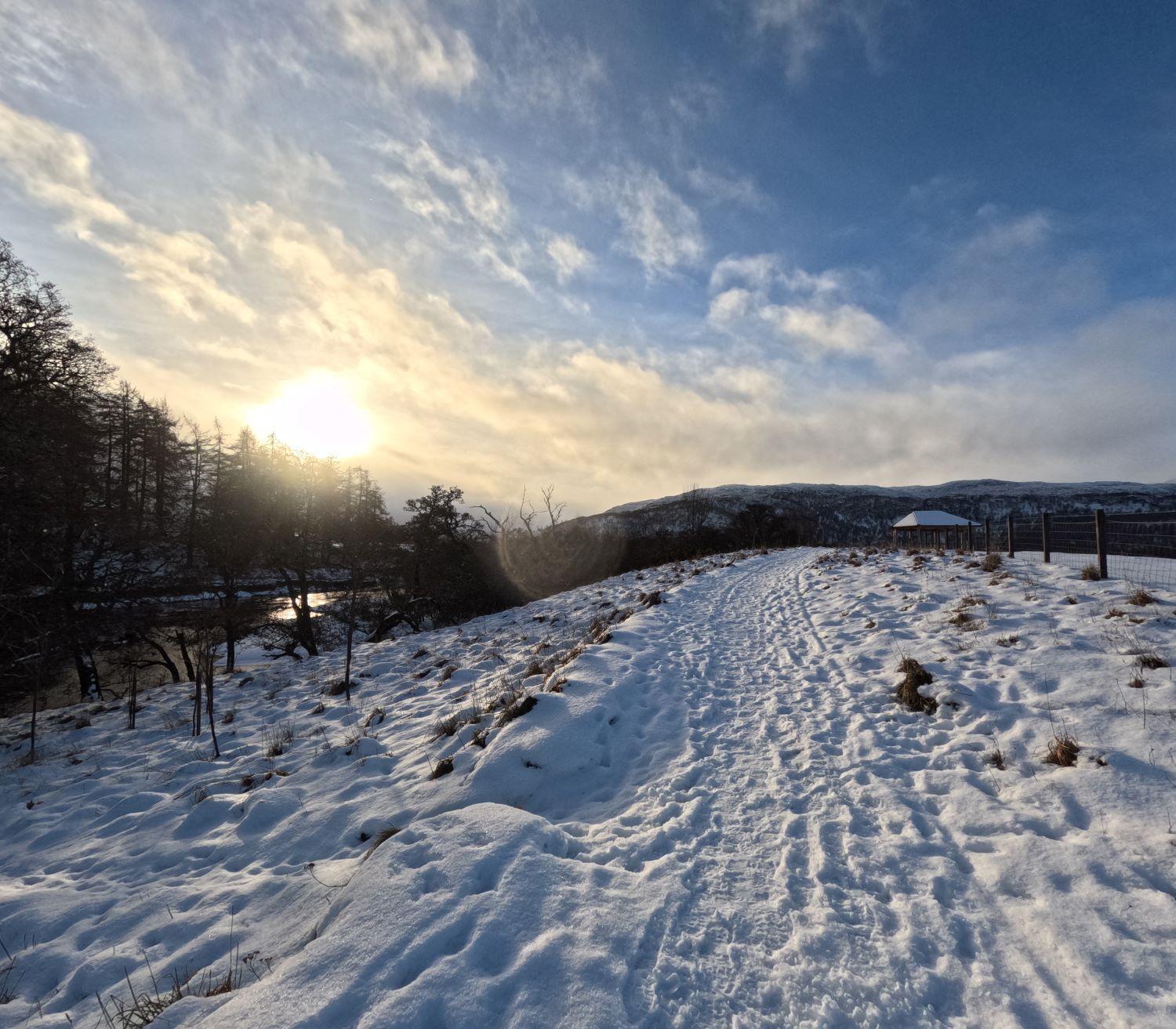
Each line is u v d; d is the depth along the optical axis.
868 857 4.02
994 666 6.96
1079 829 3.94
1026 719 5.59
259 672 19.61
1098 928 3.06
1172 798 3.97
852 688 7.55
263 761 8.82
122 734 12.80
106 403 21.30
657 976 2.96
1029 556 13.94
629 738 6.92
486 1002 2.73
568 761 6.25
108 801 8.11
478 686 11.09
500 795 5.88
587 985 2.82
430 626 31.11
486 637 18.19
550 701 7.40
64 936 4.66
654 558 38.06
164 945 4.29
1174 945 2.88
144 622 18.53
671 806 5.09
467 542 32.25
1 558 14.40
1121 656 6.30
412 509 31.20
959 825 4.28
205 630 14.12
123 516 19.84
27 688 16.89
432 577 29.39
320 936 3.39
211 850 6.01
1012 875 3.61
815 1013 2.73
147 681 23.67
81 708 17.11
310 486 25.89
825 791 5.05
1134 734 4.82
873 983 2.89
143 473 27.45
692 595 17.06
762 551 29.30
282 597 24.86
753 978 2.98
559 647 13.27
